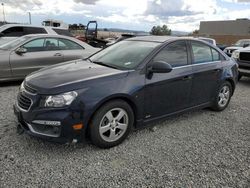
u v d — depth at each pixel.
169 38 4.57
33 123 3.29
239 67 8.75
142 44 4.49
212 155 3.62
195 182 2.99
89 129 3.46
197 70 4.66
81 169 3.13
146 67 3.94
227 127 4.69
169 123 4.73
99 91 3.41
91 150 3.58
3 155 3.34
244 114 5.46
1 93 6.21
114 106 3.58
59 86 3.30
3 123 4.30
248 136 4.33
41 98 3.27
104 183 2.90
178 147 3.81
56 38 7.50
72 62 4.57
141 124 4.01
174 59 4.37
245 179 3.09
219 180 3.05
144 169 3.20
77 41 7.94
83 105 3.29
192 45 4.74
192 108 4.80
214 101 5.29
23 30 11.30
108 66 4.11
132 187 2.85
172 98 4.32
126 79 3.70
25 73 7.01
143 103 3.90
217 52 5.31
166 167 3.26
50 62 7.31
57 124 3.22
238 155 3.66
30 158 3.31
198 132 4.40
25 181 2.86
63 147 3.62
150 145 3.82
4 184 2.79
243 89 8.09
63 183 2.87
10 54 6.77
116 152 3.57
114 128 3.66
